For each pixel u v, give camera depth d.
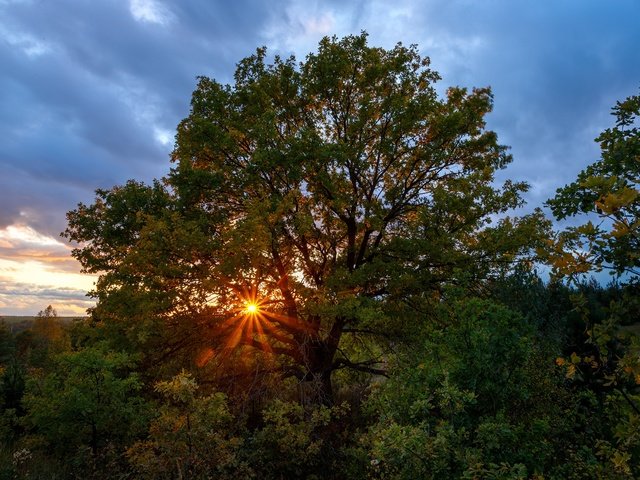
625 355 2.38
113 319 10.25
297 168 11.74
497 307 4.61
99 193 13.63
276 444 7.29
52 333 56.25
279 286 11.97
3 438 9.31
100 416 7.19
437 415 4.54
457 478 3.49
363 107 12.39
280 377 12.33
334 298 10.88
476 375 4.31
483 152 14.45
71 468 7.09
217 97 13.55
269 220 10.49
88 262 13.05
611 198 2.08
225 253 9.84
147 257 9.70
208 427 5.07
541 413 4.90
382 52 14.52
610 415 4.49
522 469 3.19
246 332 11.91
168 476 4.99
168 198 13.06
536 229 11.44
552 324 7.33
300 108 14.69
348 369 15.52
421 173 14.41
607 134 3.15
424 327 11.70
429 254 11.90
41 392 8.41
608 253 2.34
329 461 7.30
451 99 15.05
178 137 13.80
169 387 5.00
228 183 12.71
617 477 3.39
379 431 4.63
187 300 9.93
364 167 13.05
